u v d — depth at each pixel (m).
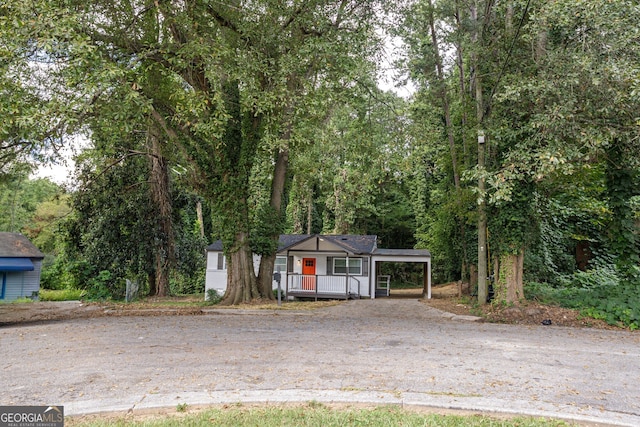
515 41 10.95
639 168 10.82
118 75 8.38
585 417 3.99
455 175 16.86
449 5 14.46
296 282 20.73
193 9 10.38
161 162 20.31
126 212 19.81
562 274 16.75
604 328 9.70
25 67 8.27
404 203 34.94
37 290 23.44
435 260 29.17
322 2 11.53
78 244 20.64
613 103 8.73
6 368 5.96
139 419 3.99
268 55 11.16
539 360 6.39
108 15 10.36
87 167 19.11
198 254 23.36
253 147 14.74
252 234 15.59
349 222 31.42
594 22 8.38
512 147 10.95
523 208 11.65
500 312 11.21
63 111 7.76
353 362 6.14
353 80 13.45
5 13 7.48
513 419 3.95
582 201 15.41
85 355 6.71
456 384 5.08
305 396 4.58
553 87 8.96
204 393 4.72
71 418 4.06
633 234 11.40
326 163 20.69
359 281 21.00
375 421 3.84
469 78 16.11
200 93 10.57
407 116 16.75
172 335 8.43
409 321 10.73
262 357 6.45
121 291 20.08
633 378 5.45
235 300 14.60
